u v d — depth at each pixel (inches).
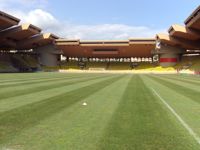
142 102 618.5
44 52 4360.2
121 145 283.4
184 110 513.3
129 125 375.9
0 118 408.8
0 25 2979.8
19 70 3863.2
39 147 274.8
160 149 272.8
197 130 353.1
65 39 4168.3
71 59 4820.4
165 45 4057.6
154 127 366.6
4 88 904.3
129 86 1103.6
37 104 553.0
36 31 3479.3
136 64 4564.5
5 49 4306.1
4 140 297.1
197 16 2394.2
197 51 4077.3
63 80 1491.1
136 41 3912.4
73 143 288.4
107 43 4092.0
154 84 1264.8
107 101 624.4
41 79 1568.7
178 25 3026.6
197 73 3272.6
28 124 372.5
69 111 479.2
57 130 342.3
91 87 1014.4
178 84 1286.9
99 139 304.0
